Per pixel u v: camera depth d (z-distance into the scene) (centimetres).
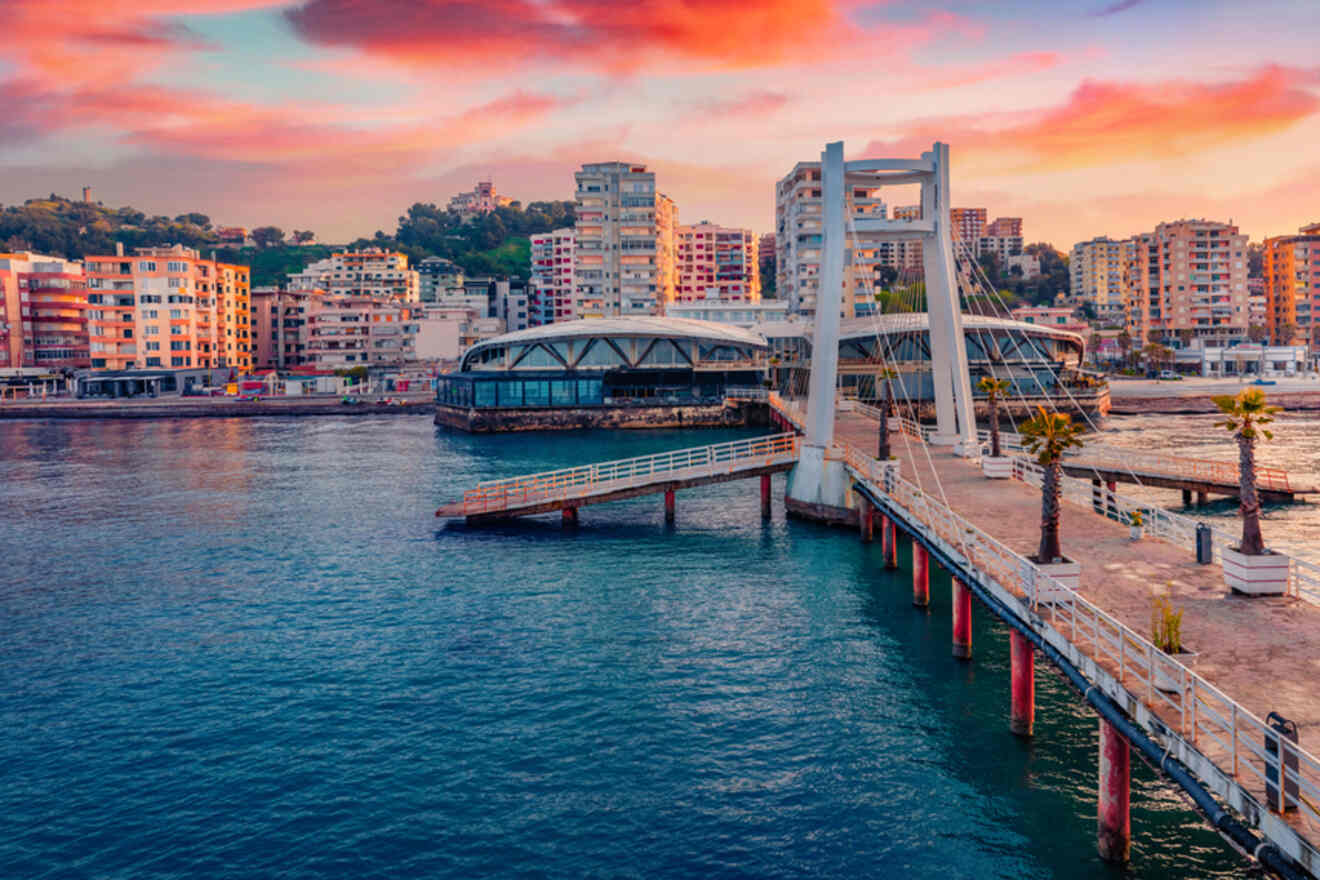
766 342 13962
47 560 5153
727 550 5141
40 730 2870
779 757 2630
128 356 18550
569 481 6756
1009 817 2295
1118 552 3094
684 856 2153
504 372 12912
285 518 6312
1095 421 11869
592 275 19175
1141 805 2297
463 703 3034
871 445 6209
